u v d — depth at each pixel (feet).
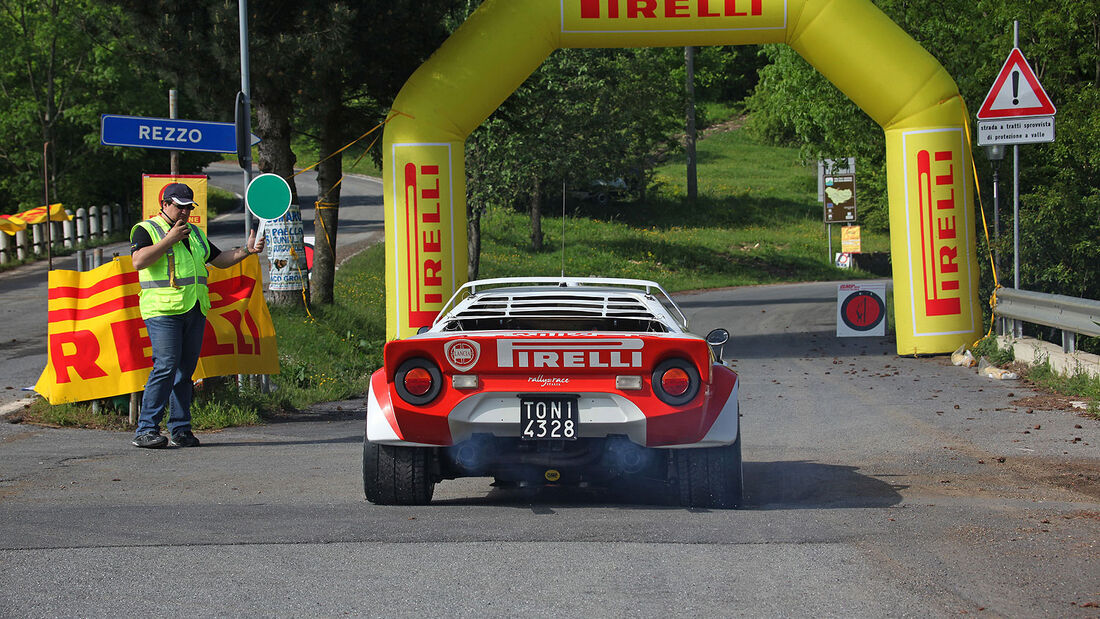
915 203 103.65
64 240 254.06
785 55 177.88
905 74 101.76
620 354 39.58
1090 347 96.22
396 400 40.40
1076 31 120.67
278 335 106.63
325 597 30.17
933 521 39.70
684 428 39.99
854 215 306.35
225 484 48.93
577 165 212.43
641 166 323.37
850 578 32.01
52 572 32.50
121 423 68.59
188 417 62.49
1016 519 40.01
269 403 79.61
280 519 40.16
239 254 63.46
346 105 129.49
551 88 196.24
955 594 30.42
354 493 46.98
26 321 137.80
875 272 317.63
